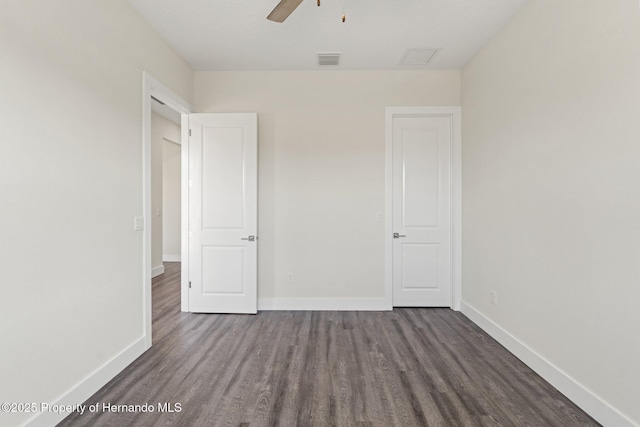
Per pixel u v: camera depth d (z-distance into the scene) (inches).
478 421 67.9
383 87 139.3
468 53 124.5
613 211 64.9
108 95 84.0
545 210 85.0
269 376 85.4
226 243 135.3
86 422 67.4
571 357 75.6
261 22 103.3
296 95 139.9
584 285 72.1
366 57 127.7
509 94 101.7
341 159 140.3
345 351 100.0
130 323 93.1
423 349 101.6
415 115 140.9
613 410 64.4
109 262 84.4
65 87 69.9
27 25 60.8
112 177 85.7
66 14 70.1
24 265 60.4
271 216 140.8
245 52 123.6
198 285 136.1
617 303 64.0
